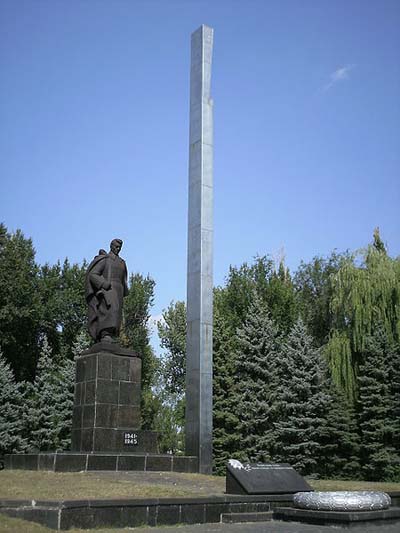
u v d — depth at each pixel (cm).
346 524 1185
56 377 3984
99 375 1936
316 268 5903
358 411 3466
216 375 3825
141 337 5506
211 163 2439
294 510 1289
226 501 1316
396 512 1262
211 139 2464
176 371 6494
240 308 5062
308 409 3375
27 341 4612
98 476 1605
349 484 1847
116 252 2148
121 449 1914
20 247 4566
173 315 6500
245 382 3725
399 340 3384
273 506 1389
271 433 3500
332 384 3472
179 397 6356
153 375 6375
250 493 1373
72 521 1095
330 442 3359
